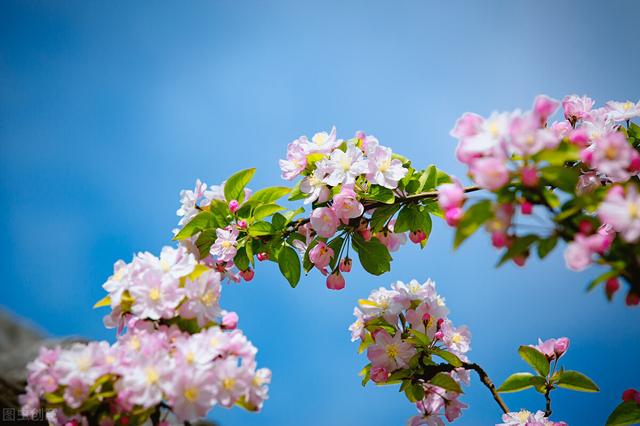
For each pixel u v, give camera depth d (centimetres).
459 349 159
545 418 157
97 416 141
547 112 136
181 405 138
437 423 159
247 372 141
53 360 142
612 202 132
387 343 157
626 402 150
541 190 134
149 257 148
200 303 146
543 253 134
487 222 133
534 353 156
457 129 137
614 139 136
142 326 146
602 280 133
